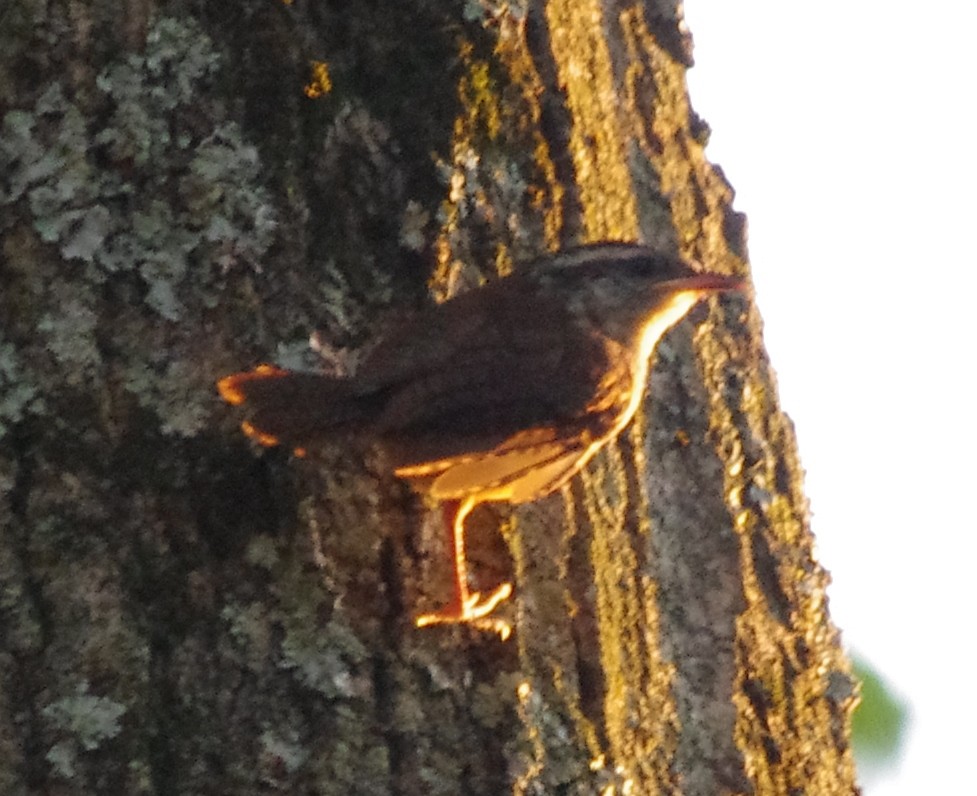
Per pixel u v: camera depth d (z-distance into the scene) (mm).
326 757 3727
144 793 3580
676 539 4781
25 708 3578
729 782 4637
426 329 4082
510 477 4113
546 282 4371
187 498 3783
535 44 4500
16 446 3689
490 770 3873
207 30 3996
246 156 3979
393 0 4246
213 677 3705
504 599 4094
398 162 4168
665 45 5332
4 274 3766
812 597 5090
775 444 5199
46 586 3645
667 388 4930
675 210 5109
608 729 4145
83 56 3885
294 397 3752
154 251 3863
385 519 3979
